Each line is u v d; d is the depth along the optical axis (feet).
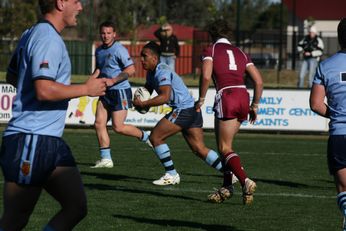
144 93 89.81
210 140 149.59
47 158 44.55
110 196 82.43
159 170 105.50
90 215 71.31
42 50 43.88
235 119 76.64
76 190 45.55
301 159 122.52
